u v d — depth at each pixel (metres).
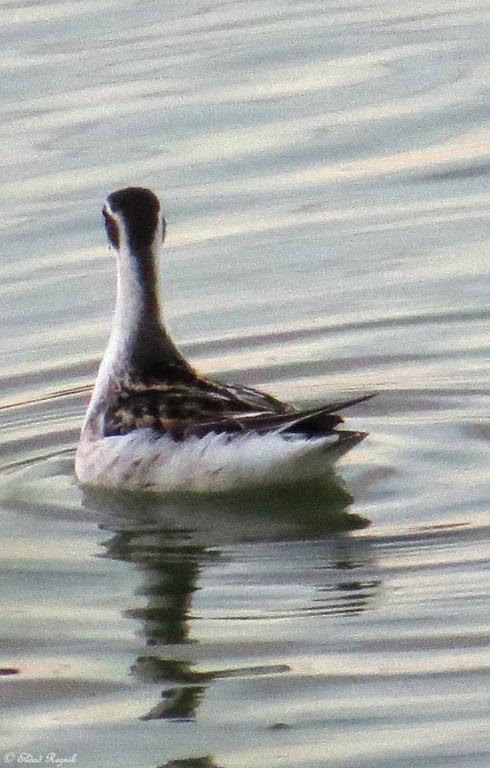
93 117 23.34
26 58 25.11
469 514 13.98
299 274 19.61
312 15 26.94
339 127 23.12
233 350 17.95
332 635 12.25
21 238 20.56
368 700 11.43
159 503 14.52
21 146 22.66
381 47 25.56
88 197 21.30
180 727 11.27
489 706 11.27
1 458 15.79
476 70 24.64
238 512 14.25
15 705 11.71
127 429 14.65
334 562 13.32
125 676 11.95
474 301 18.72
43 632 12.60
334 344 17.97
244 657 12.05
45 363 17.91
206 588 13.06
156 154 22.47
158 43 25.59
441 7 27.30
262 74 24.66
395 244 20.17
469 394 16.61
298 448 13.80
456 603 12.57
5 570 13.53
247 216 21.00
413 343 17.88
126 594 13.08
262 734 11.13
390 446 15.46
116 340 15.06
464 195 21.33
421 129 23.03
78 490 14.93
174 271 19.80
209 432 14.20
